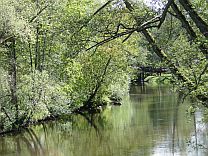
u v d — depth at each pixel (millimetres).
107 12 8391
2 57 27938
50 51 30938
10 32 24172
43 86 28938
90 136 24328
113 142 21781
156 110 31797
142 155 18188
